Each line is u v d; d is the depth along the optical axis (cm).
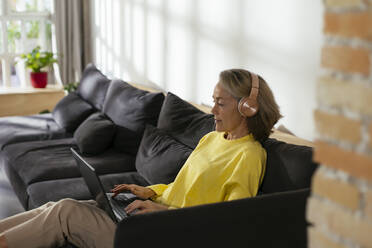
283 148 183
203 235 131
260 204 139
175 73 355
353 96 92
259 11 257
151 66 392
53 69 552
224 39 291
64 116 381
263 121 189
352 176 95
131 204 192
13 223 197
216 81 303
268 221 137
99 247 191
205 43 312
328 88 97
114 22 456
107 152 317
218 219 133
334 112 97
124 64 444
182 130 263
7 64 531
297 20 229
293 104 237
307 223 142
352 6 90
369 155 90
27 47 539
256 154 183
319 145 101
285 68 240
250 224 135
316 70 220
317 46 218
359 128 92
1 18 518
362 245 93
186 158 238
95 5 495
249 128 191
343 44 93
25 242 183
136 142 307
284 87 242
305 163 170
